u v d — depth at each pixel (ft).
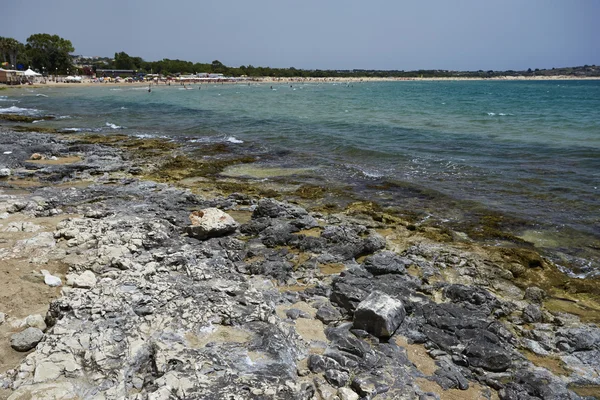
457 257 36.65
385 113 144.05
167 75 510.17
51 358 19.56
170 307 23.91
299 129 103.55
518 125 111.65
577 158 70.64
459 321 26.40
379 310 25.07
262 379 19.20
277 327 23.47
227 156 75.25
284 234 39.45
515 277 34.50
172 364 19.49
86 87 312.29
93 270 30.32
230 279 30.17
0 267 30.22
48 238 35.14
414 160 71.61
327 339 24.75
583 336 26.04
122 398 17.70
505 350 24.58
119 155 74.08
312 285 31.58
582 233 42.70
